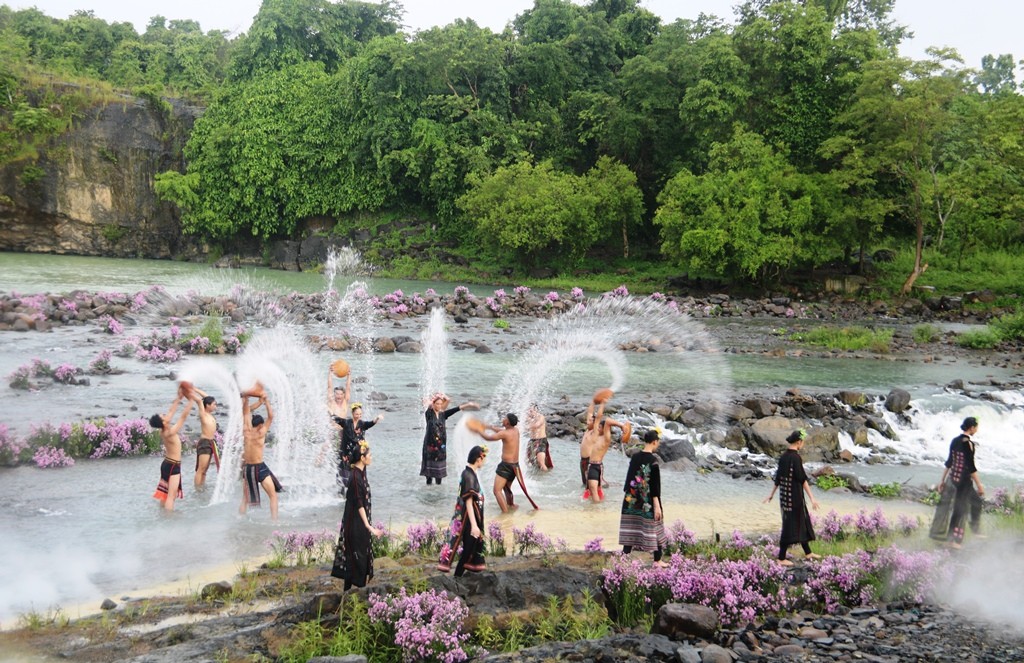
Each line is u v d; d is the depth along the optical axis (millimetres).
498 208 54281
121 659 6953
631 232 60906
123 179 64688
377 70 62344
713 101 51031
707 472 15359
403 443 15906
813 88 49906
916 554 9773
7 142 58094
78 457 14062
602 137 59500
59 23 78875
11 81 59469
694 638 7852
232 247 68562
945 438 19641
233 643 7199
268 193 64812
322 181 65125
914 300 44750
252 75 68750
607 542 11148
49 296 30094
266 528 11102
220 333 25703
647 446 10133
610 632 8109
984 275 50906
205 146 65000
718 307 42625
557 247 57406
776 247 45094
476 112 61031
